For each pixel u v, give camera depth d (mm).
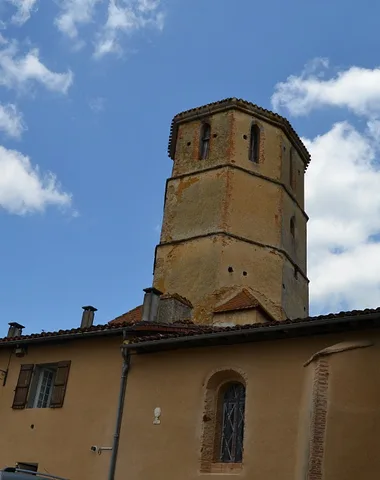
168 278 30234
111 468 17719
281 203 32438
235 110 33625
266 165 32938
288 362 16219
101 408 19000
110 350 19938
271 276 30125
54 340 20984
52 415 19828
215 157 32531
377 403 14117
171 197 32812
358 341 15102
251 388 16516
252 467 15539
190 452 16781
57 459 18906
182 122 35125
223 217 30344
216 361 17516
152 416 17906
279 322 16297
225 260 29328
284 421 15570
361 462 13586
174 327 20047
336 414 14180
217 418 17094
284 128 34781
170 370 18281
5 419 20656
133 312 29484
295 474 14703
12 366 21734
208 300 28375
